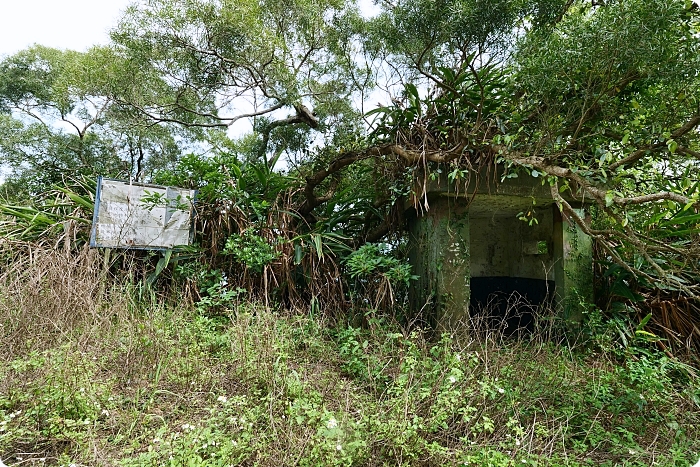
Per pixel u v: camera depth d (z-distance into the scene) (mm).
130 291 4926
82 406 2941
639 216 4723
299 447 2553
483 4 4039
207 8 6234
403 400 2934
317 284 5824
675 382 4047
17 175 10523
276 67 6816
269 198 6496
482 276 7016
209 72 6895
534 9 4453
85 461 2508
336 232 6555
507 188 5238
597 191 3428
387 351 4074
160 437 2686
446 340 3840
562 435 2873
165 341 3883
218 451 2533
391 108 5746
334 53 7645
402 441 2557
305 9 7117
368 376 3654
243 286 5770
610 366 4133
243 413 3039
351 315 5453
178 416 3115
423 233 5793
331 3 7301
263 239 5793
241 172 6312
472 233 7074
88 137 11094
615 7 3303
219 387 3477
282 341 4062
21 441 2721
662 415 3414
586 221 5527
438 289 5277
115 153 11008
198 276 5625
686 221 4215
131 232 5605
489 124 4793
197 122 8734
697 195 2912
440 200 5422
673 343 4938
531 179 5309
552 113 4191
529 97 4281
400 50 4797
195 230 6039
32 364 3266
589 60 3482
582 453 2873
